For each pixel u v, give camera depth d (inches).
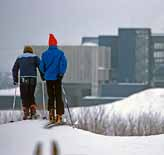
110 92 6958.7
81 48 5890.8
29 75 905.5
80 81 5821.9
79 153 623.2
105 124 1414.9
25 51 932.6
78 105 5733.3
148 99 2859.3
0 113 1574.8
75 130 789.2
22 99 921.5
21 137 714.2
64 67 821.9
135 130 1365.7
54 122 818.8
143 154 640.4
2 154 614.9
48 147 638.5
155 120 1546.5
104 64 6343.5
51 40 834.8
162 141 743.1
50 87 831.7
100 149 661.9
